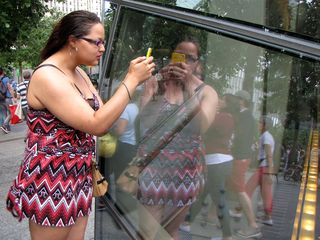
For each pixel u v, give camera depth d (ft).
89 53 5.44
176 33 5.18
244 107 4.39
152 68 5.41
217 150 4.81
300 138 3.72
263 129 4.16
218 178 4.79
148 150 5.95
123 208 6.28
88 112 5.20
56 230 5.39
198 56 4.92
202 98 5.01
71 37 5.37
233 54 4.41
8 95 30.48
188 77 5.17
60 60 5.50
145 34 5.79
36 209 5.32
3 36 18.02
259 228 4.17
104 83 6.87
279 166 3.96
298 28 3.79
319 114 3.50
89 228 11.86
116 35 6.56
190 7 5.03
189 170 5.25
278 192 3.95
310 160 3.62
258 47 4.05
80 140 5.51
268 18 4.07
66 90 5.22
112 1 6.65
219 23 4.37
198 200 5.12
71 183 5.42
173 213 5.45
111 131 6.54
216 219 4.81
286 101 3.83
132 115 6.16
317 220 3.55
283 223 3.89
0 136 29.40
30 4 17.65
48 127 5.34
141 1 5.78
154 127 5.88
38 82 5.27
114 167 6.57
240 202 4.45
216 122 4.82
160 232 5.57
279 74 3.86
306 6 3.72
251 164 4.31
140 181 6.02
